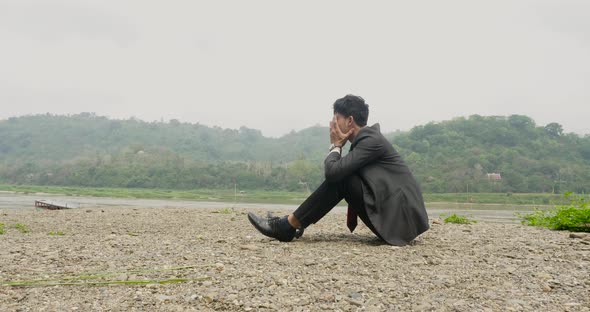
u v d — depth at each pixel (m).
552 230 6.33
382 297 2.74
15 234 5.40
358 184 4.29
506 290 2.91
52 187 120.56
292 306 2.57
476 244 4.62
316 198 4.43
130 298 2.69
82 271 3.30
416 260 3.73
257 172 127.50
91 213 8.47
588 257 3.91
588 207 6.47
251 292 2.79
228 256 3.80
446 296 2.77
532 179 106.56
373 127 4.34
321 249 4.14
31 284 2.96
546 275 3.25
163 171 129.75
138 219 7.30
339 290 2.86
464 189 101.69
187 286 2.92
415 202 4.36
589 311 2.51
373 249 4.15
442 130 138.38
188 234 5.38
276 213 9.24
